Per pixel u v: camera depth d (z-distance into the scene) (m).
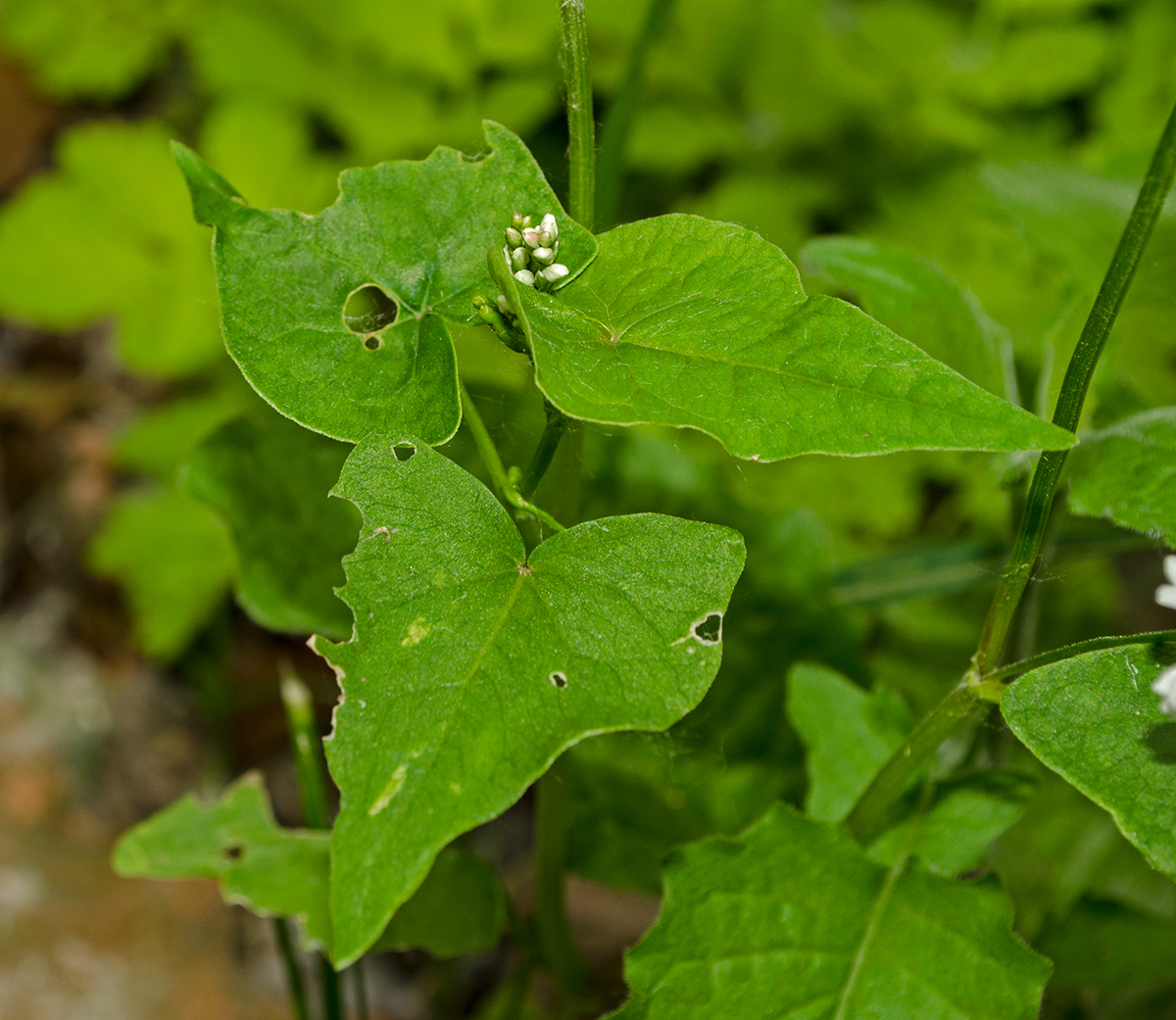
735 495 0.47
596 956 0.58
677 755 0.34
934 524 0.61
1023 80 0.62
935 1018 0.33
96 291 0.67
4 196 0.86
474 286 0.31
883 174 0.65
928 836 0.35
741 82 0.66
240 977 0.57
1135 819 0.30
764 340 0.29
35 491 0.79
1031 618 0.38
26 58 0.78
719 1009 0.33
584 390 0.29
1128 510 0.33
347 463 0.30
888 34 0.65
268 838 0.38
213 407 0.70
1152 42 0.62
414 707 0.29
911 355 0.29
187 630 0.66
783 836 0.34
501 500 0.36
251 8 0.66
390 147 0.65
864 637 0.55
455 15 0.63
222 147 0.67
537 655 0.29
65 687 0.70
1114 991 0.38
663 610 0.30
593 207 0.32
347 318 0.31
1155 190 0.30
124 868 0.37
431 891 0.37
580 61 0.31
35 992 0.54
